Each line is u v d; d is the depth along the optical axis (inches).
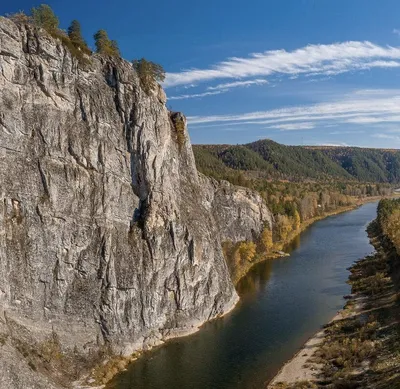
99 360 2600.9
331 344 2871.6
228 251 5088.6
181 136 3836.1
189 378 2529.5
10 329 2240.4
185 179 3818.9
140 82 3176.7
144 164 3051.2
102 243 2741.1
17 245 2374.5
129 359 2741.1
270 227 6412.4
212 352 2864.2
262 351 2871.6
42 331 2425.0
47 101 2571.4
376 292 3809.1
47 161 2546.8
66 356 2458.2
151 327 2967.5
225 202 5698.8
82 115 2755.9
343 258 5457.7
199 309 3307.1
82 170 2714.1
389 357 2518.5
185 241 3243.1
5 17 2527.1
